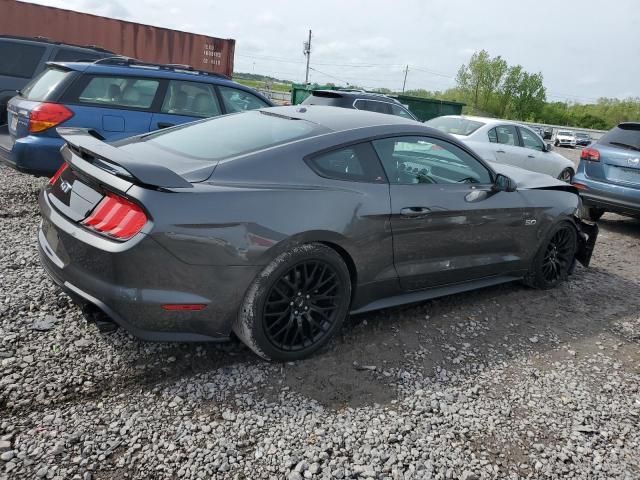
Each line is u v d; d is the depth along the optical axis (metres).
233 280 2.70
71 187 2.96
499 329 3.83
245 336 2.88
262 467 2.24
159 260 2.51
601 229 7.59
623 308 4.48
